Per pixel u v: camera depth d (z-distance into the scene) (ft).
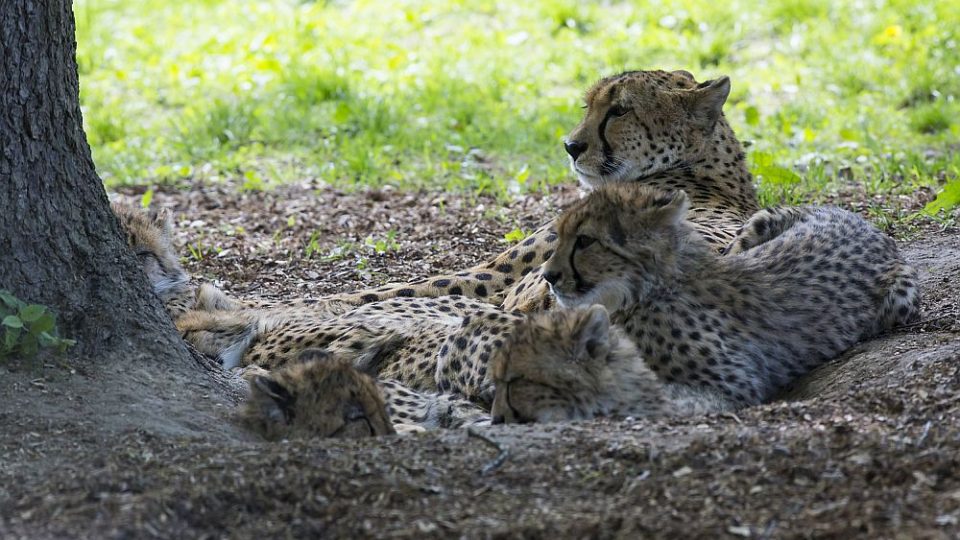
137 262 34.22
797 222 41.19
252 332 42.39
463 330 37.47
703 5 96.99
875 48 87.10
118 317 32.89
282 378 31.91
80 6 109.40
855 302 37.86
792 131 73.15
